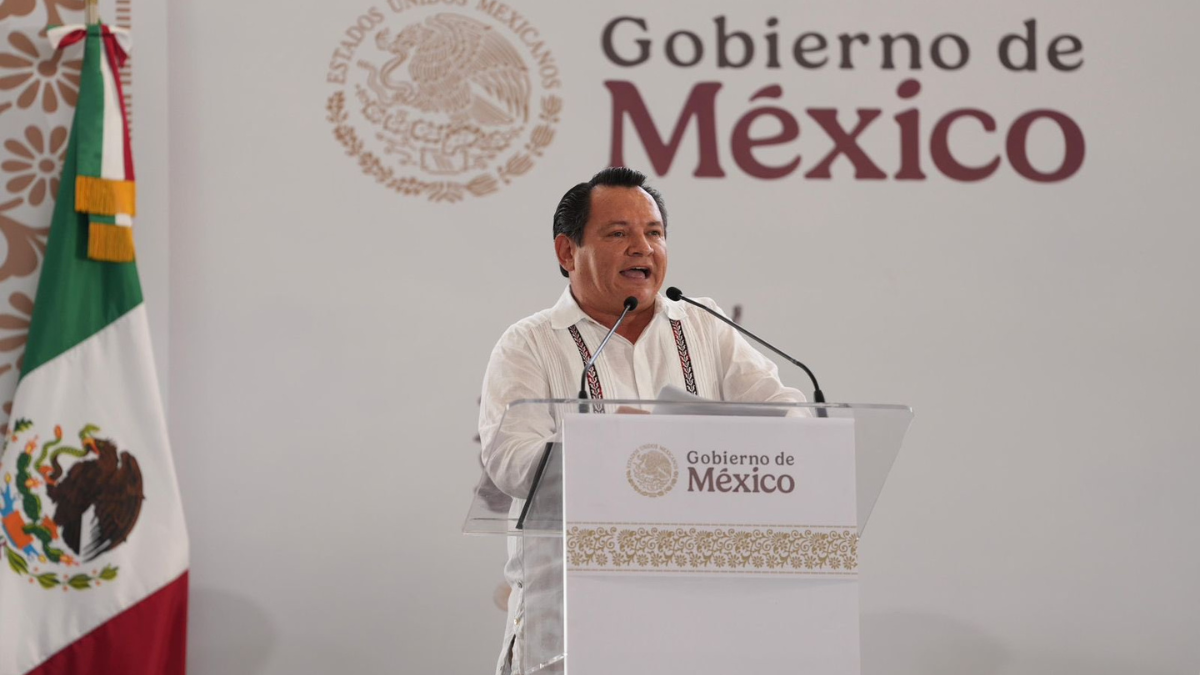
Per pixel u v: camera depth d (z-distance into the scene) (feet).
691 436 24.36
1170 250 56.90
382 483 52.70
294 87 53.93
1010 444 55.26
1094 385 55.88
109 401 50.29
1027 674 53.98
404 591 52.24
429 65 54.75
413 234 53.98
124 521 49.65
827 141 56.13
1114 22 57.72
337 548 52.16
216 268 52.75
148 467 50.11
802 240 55.62
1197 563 55.06
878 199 56.08
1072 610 54.44
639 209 34.45
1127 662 54.34
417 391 53.26
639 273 34.12
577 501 23.84
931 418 55.16
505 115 54.90
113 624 49.03
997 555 54.54
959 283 55.98
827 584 24.25
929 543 54.39
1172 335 56.44
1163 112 57.52
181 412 52.01
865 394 55.06
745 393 34.37
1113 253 56.70
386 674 51.75
